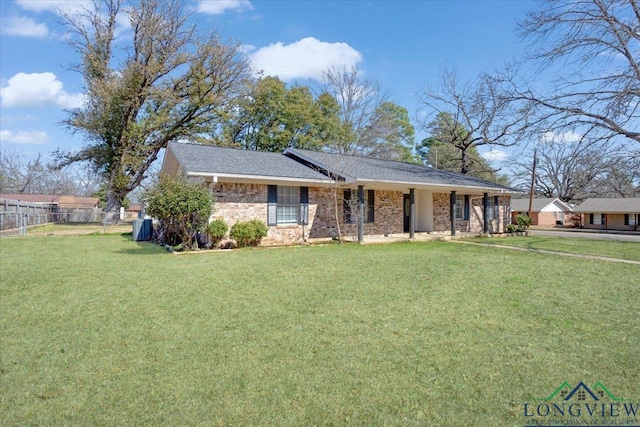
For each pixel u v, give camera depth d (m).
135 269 7.86
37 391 3.03
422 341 3.95
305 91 30.78
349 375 3.24
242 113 28.50
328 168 14.05
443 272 7.55
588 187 34.78
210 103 24.02
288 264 8.48
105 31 22.06
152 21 21.11
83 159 23.48
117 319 4.71
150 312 4.97
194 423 2.59
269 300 5.49
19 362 3.54
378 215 16.31
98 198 43.94
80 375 3.29
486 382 3.10
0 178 44.81
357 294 5.81
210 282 6.62
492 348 3.77
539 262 9.09
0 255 10.00
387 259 9.30
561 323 4.49
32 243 13.27
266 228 12.49
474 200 19.80
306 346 3.85
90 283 6.56
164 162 16.91
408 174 15.73
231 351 3.75
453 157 32.81
